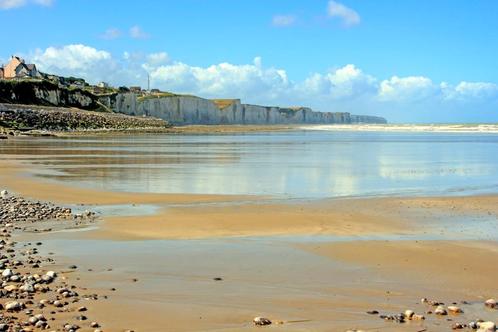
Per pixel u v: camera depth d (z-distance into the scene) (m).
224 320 9.19
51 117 119.94
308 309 9.92
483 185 32.03
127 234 16.83
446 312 9.85
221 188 29.33
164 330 8.64
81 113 141.00
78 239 15.90
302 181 33.31
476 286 11.73
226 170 40.16
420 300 10.66
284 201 24.69
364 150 71.00
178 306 9.90
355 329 8.86
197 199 25.09
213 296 10.59
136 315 9.31
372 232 17.84
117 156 53.28
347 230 18.12
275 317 9.41
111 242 15.59
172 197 25.62
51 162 44.78
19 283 10.89
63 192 26.89
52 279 11.42
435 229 18.55
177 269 12.63
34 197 25.19
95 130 123.81
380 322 9.27
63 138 93.75
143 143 83.44
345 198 25.89
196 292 10.84
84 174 35.72
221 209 22.14
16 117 109.81
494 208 23.31
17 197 24.97
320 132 177.38
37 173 35.91
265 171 39.66
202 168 41.62
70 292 10.44
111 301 10.05
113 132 126.00
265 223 19.09
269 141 100.75
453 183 33.03
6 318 8.82
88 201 24.20
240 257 13.95
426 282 11.98
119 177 34.19
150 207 22.64
